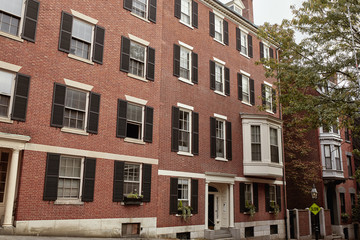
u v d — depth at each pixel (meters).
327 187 31.31
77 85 14.77
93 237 14.23
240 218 21.72
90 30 15.86
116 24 16.83
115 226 15.12
